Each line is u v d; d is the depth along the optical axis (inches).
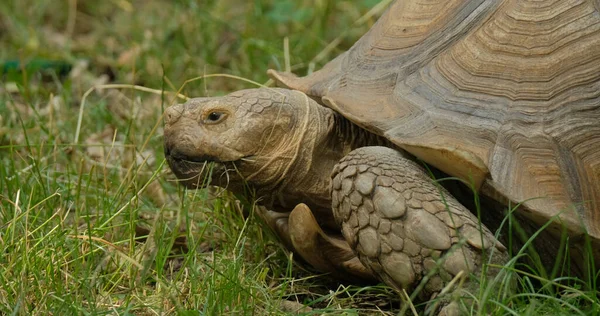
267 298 171.5
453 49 180.9
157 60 335.9
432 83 177.5
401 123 171.5
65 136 273.4
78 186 207.3
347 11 361.7
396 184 161.9
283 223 192.1
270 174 184.4
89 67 352.2
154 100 304.2
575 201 161.5
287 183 185.9
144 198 233.9
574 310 159.0
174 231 184.7
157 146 256.1
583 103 169.0
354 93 184.9
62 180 237.1
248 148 181.6
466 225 159.3
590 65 171.6
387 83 183.6
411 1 198.5
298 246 179.0
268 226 197.9
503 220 159.2
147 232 209.9
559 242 167.5
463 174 162.2
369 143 191.0
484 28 180.5
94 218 212.5
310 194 187.6
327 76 198.8
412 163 169.6
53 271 178.1
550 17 176.4
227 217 210.8
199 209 217.8
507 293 158.1
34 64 329.7
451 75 177.2
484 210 173.5
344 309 166.9
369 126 173.9
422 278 159.5
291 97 187.2
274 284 190.1
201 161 182.9
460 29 183.3
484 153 163.6
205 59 325.1
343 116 187.3
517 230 163.9
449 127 168.2
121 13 406.3
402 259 159.6
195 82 302.5
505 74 173.9
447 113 170.7
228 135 181.2
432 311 155.9
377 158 166.9
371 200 162.6
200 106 184.1
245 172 183.8
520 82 172.4
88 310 169.9
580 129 167.0
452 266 156.9
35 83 342.6
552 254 170.7
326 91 190.9
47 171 230.5
